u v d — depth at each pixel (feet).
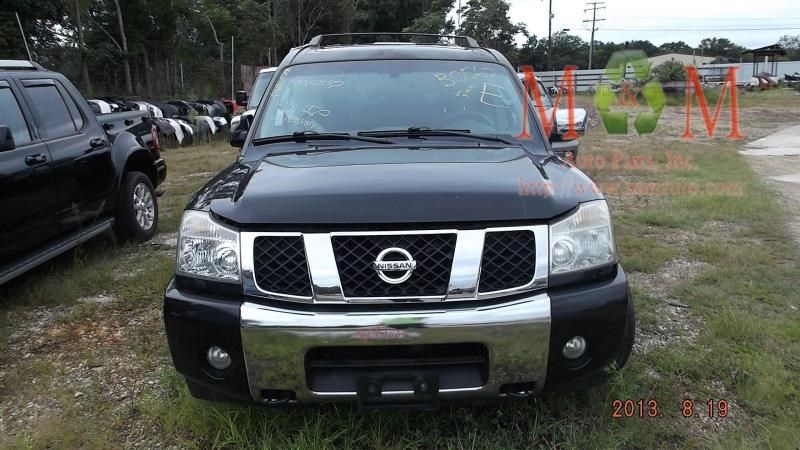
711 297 14.17
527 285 7.93
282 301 7.87
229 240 8.06
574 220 8.27
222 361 8.07
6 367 11.51
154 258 18.07
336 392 7.88
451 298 7.77
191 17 86.17
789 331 12.21
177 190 28.86
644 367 10.78
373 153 10.17
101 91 69.56
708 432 9.11
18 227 13.82
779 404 9.69
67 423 9.45
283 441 8.67
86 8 68.64
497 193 8.19
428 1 137.28
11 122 14.34
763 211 22.49
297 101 11.93
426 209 7.84
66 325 13.33
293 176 9.04
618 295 8.21
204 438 9.07
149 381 10.79
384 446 8.63
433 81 12.20
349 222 7.75
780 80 130.41
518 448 8.67
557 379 8.09
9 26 54.39
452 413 9.16
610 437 8.60
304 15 109.81
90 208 16.88
